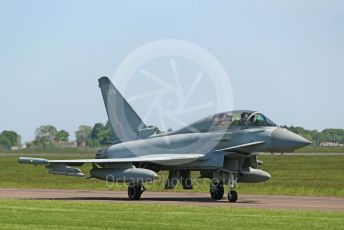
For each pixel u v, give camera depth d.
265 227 58.62
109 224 60.19
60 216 66.69
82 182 148.12
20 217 65.69
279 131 91.50
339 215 68.06
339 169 196.25
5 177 166.38
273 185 130.00
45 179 159.38
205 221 62.69
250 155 94.81
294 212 71.31
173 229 57.12
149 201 93.69
